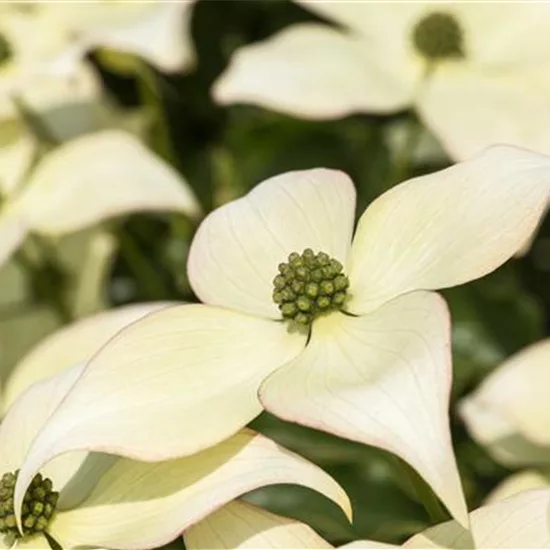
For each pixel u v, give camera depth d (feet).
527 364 1.32
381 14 1.47
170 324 1.12
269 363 1.12
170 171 1.44
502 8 1.45
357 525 1.40
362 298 1.13
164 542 1.05
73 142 1.46
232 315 1.14
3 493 1.11
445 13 1.46
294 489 1.42
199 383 1.11
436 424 1.01
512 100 1.43
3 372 1.48
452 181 1.13
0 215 1.44
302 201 1.18
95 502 1.11
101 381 1.09
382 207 1.15
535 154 1.12
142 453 1.07
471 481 1.46
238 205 1.19
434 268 1.11
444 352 1.03
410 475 1.14
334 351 1.10
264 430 1.44
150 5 1.49
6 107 1.48
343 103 1.42
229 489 1.06
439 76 1.45
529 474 1.34
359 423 1.03
